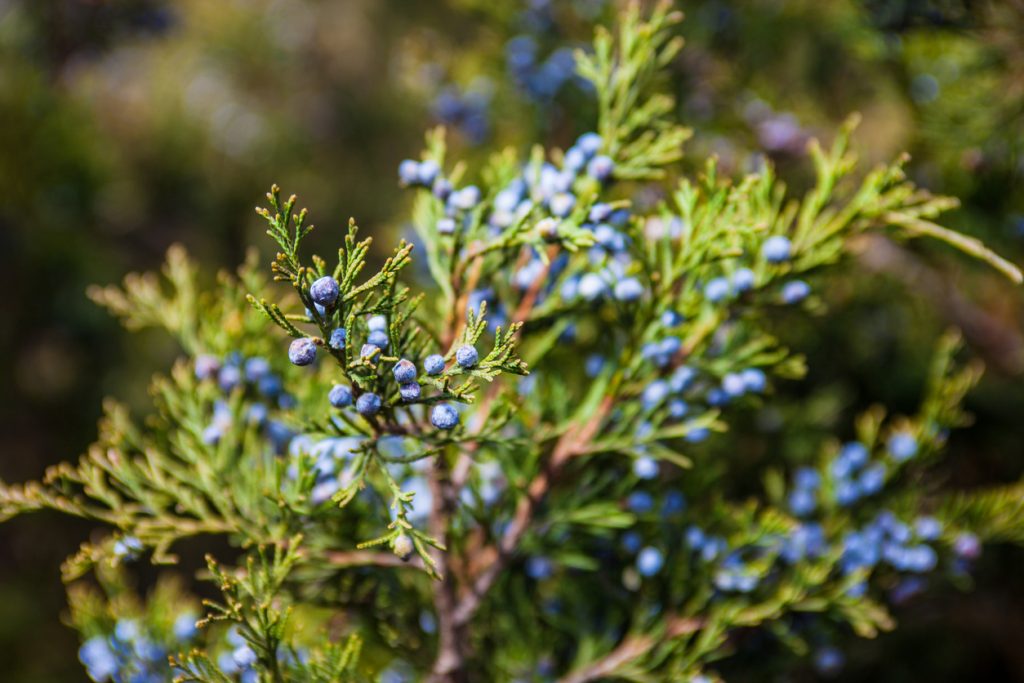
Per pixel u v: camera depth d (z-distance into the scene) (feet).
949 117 2.06
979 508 1.69
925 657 2.70
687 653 1.57
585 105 2.29
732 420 1.95
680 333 1.49
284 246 1.19
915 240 2.04
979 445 2.58
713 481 1.71
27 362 3.59
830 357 2.49
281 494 1.40
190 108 4.86
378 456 1.29
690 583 1.57
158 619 1.60
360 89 5.52
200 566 3.61
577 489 1.52
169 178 4.38
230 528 1.46
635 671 1.54
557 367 1.69
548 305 1.46
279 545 1.36
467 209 1.41
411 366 1.21
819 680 2.41
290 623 1.52
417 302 1.25
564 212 1.40
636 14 1.52
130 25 3.53
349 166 5.38
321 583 1.52
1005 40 1.94
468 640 1.58
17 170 3.25
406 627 1.55
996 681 2.69
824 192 1.46
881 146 2.53
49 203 3.43
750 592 1.58
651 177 1.47
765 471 2.21
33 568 3.52
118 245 4.03
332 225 5.02
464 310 1.44
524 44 2.32
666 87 2.15
